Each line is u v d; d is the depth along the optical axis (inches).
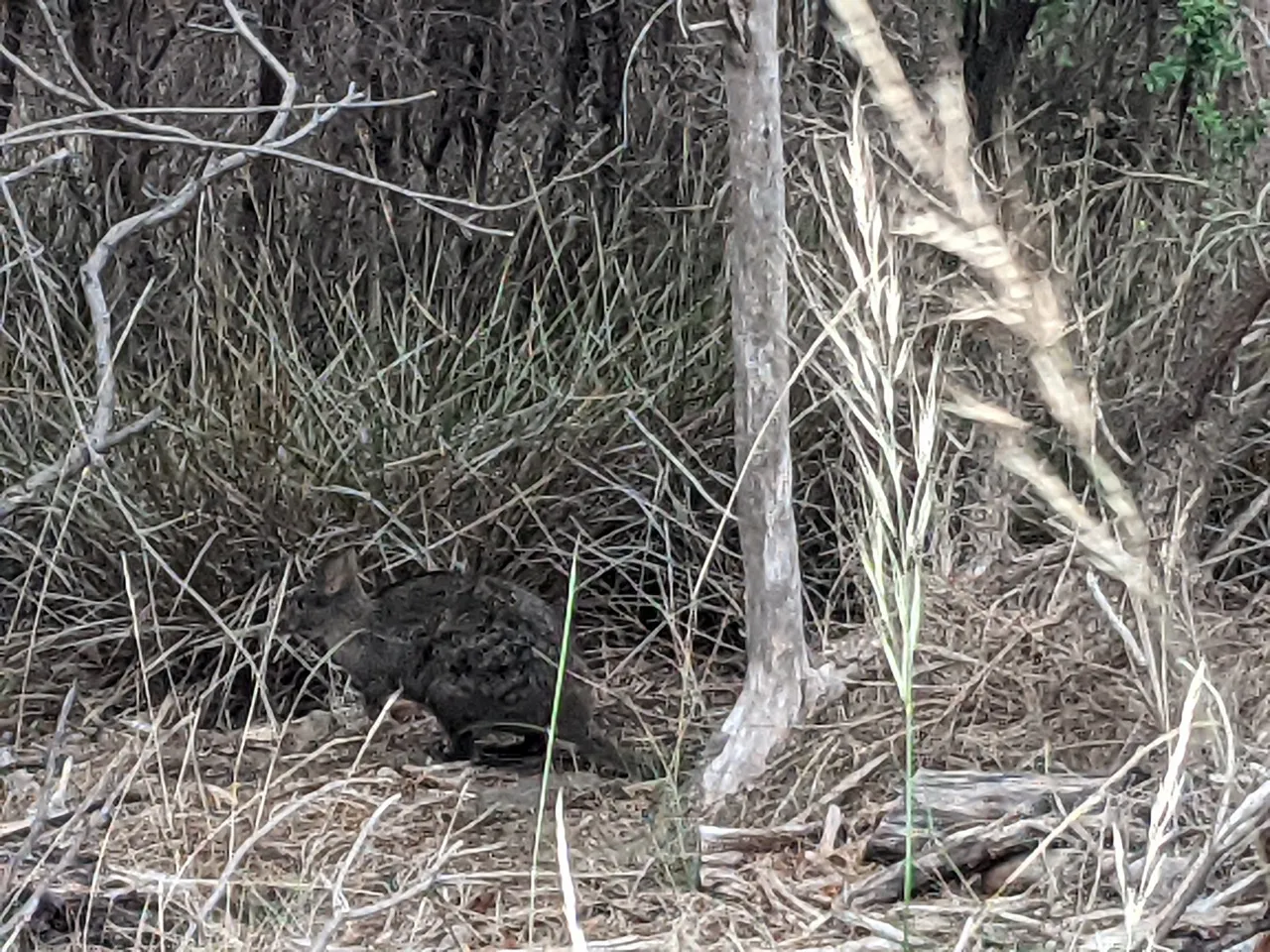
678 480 228.2
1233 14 226.7
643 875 154.6
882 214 133.0
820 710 178.2
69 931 141.5
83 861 149.8
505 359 243.3
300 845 163.9
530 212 243.9
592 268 254.4
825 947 135.0
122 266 244.2
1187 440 197.0
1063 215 247.8
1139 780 160.9
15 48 253.1
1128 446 198.4
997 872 147.5
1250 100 230.7
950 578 201.8
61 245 246.2
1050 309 110.5
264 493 213.5
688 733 194.5
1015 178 183.5
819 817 163.8
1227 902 132.4
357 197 258.1
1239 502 239.1
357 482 217.2
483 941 141.1
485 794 180.9
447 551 219.6
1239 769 147.4
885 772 171.8
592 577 215.0
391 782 182.9
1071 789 154.9
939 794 154.7
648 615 232.1
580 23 266.5
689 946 136.2
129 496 212.5
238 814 155.9
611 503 229.0
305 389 224.1
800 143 227.6
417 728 207.2
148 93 252.4
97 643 208.7
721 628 215.2
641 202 259.6
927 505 110.3
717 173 255.3
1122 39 257.9
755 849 158.4
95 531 212.2
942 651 187.0
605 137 264.8
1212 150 225.3
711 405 232.8
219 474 214.4
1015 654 187.8
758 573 173.5
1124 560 115.5
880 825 155.3
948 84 110.0
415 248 253.4
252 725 204.8
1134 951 119.2
